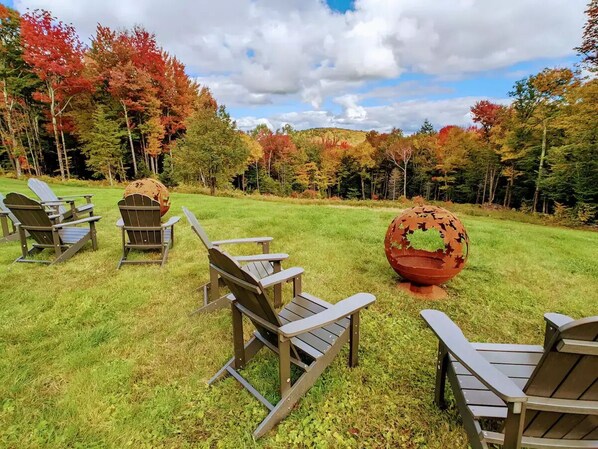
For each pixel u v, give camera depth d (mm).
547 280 3840
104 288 3375
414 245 4668
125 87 21516
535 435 1299
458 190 28469
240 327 2027
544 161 17453
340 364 2197
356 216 7523
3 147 20203
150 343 2420
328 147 39094
